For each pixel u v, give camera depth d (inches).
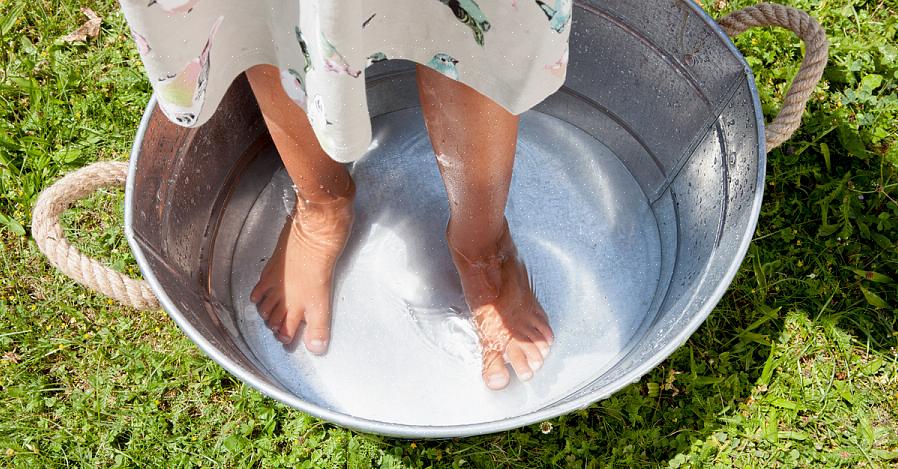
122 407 51.6
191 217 48.9
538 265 56.0
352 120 30.5
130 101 61.2
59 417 51.5
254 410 51.0
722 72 44.6
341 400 51.2
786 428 50.2
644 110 54.4
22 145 59.3
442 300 54.0
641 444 49.4
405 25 31.1
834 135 59.1
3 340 53.2
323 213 50.2
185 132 45.4
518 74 31.1
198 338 36.2
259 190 57.8
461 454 49.4
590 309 54.2
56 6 64.6
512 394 50.8
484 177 40.3
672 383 51.2
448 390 51.3
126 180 40.9
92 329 54.1
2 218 56.2
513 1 27.8
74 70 61.8
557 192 59.1
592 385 43.0
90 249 56.7
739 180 43.3
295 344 52.8
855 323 53.2
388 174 59.4
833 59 61.3
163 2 26.8
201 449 50.2
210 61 32.1
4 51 63.2
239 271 55.6
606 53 53.3
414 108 62.4
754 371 51.8
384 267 55.5
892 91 60.7
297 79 32.5
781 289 54.4
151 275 38.1
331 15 24.9
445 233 55.5
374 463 49.5
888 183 57.1
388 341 53.1
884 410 50.8
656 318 49.3
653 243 56.2
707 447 49.0
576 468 49.1
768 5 44.7
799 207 56.7
